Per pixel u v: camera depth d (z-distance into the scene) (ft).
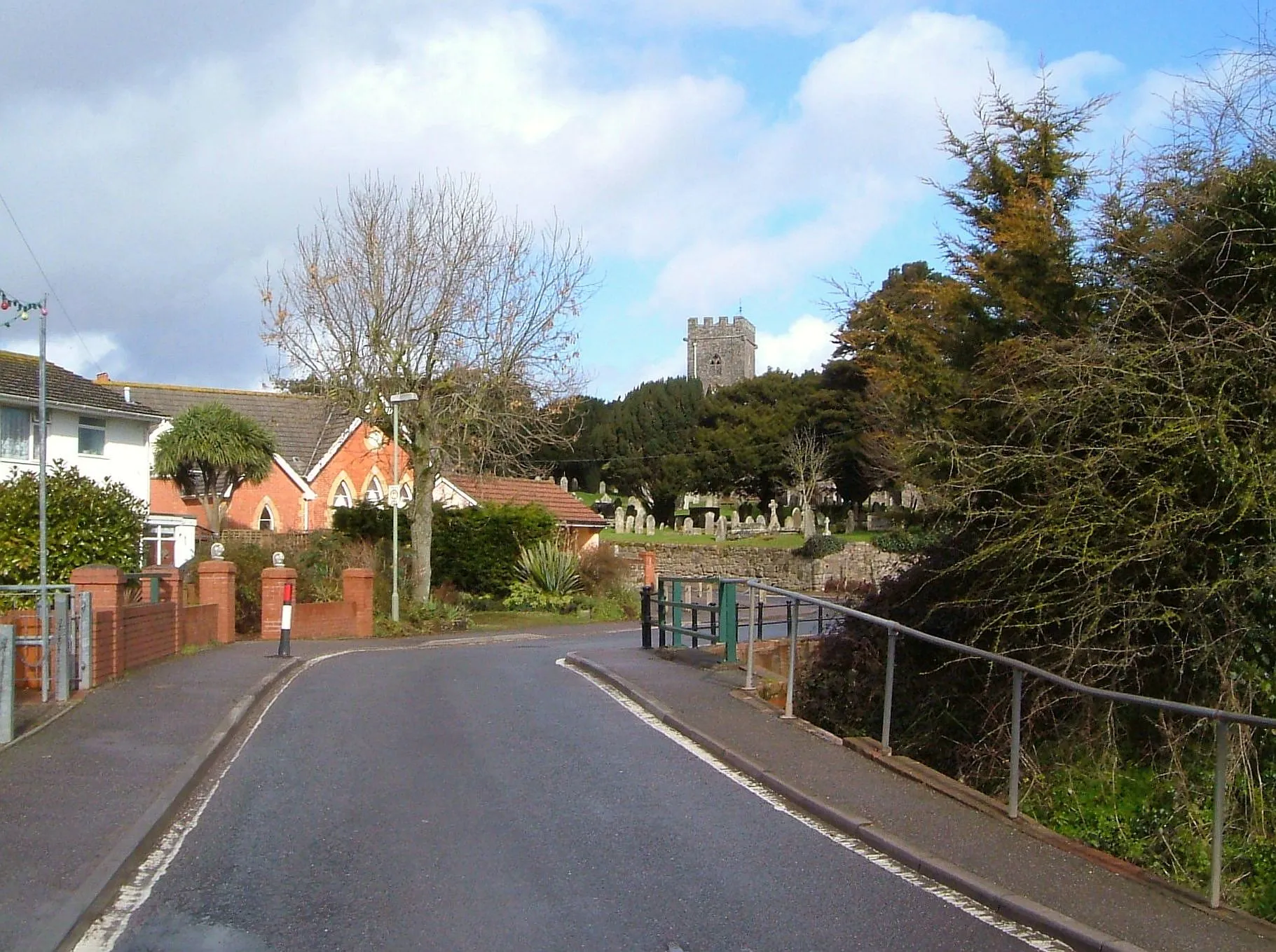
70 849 24.35
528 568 128.67
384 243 112.16
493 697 47.29
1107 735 33.91
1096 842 30.91
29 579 70.59
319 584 97.86
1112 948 19.44
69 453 119.65
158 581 62.75
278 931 20.29
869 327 49.16
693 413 265.34
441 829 26.86
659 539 194.49
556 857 24.80
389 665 62.13
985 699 38.99
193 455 134.41
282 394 176.24
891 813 27.99
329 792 30.63
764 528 197.88
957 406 44.45
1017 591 37.60
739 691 46.34
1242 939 19.95
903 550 48.62
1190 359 32.89
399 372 112.57
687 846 25.80
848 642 48.42
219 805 29.30
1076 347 36.11
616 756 35.29
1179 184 36.11
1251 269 32.78
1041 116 48.08
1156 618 31.81
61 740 35.81
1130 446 32.58
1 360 118.42
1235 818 29.68
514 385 116.16
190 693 45.80
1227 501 30.55
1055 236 42.45
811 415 216.13
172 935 20.10
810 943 19.83
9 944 18.99
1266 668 31.60
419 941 19.74
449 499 156.46
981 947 19.79
